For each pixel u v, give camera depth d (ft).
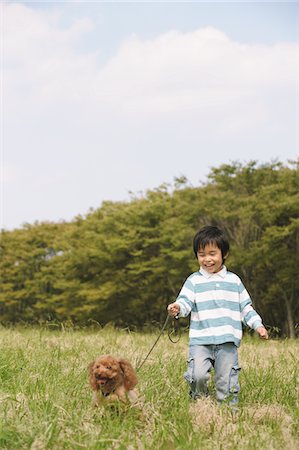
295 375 22.02
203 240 19.20
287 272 72.90
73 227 103.60
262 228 77.61
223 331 18.62
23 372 21.21
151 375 21.11
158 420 15.61
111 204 99.35
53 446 14.03
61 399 17.30
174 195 87.25
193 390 18.72
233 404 17.78
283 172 78.48
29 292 103.24
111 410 16.26
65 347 29.78
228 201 77.97
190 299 19.06
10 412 15.90
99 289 87.97
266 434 15.14
